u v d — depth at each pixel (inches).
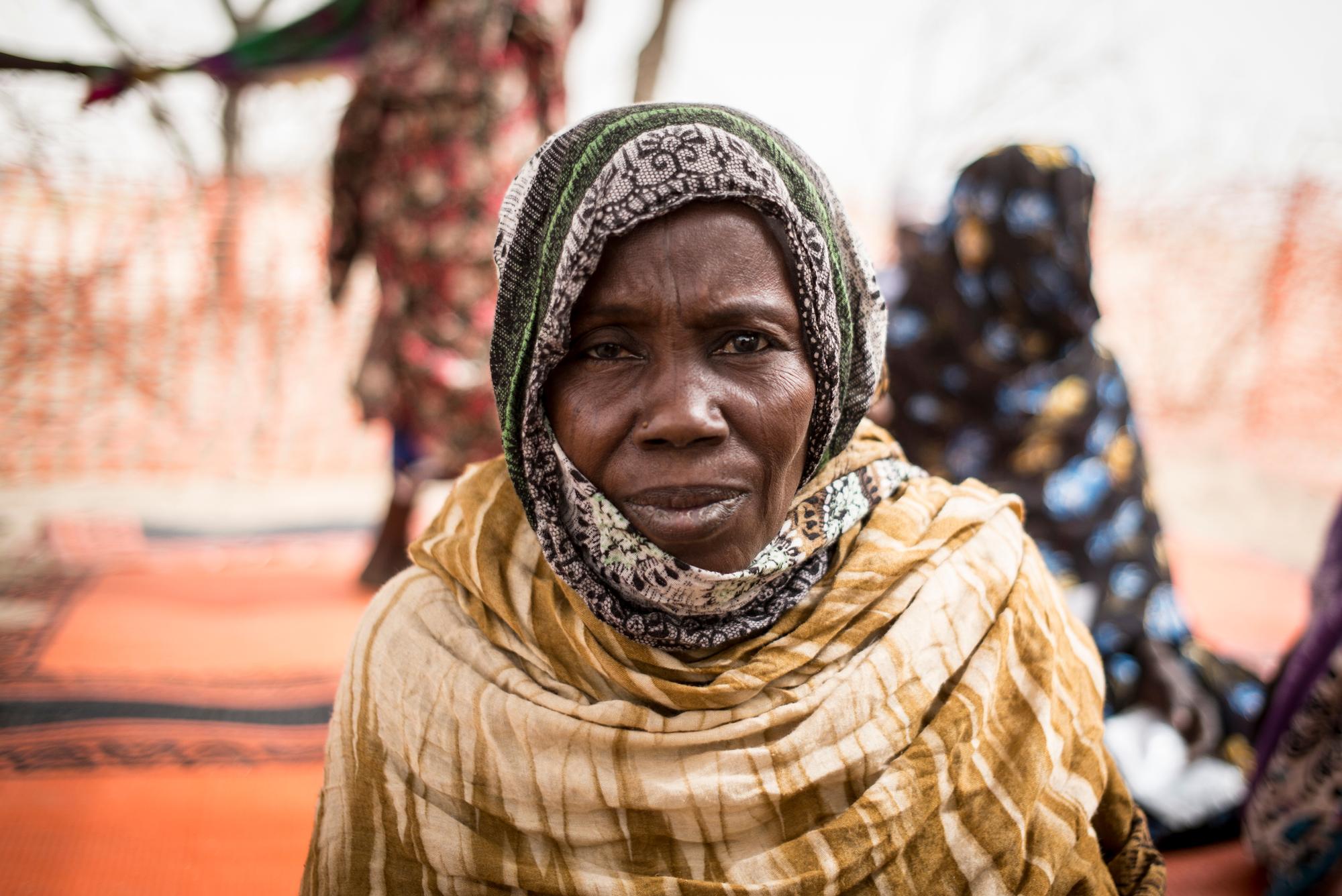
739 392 47.6
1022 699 56.3
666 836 52.4
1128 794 63.3
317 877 55.6
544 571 55.1
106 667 140.6
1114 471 129.1
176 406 288.5
